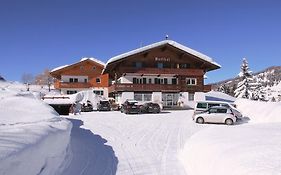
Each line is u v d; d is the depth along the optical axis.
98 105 40.19
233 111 27.28
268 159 7.93
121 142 16.20
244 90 58.78
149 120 27.05
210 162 9.43
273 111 27.02
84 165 10.57
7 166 5.57
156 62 48.41
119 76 50.34
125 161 11.88
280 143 10.27
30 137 7.77
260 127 17.58
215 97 55.41
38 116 12.74
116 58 45.50
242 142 10.95
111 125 23.12
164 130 21.22
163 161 11.97
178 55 49.06
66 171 9.21
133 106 33.66
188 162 11.43
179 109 45.25
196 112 28.33
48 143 8.41
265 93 61.09
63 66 61.75
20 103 14.48
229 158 8.74
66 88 59.59
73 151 12.17
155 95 46.78
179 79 48.22
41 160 7.53
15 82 84.06
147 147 14.97
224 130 15.88
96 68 62.06
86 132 18.89
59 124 11.71
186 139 17.55
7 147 6.27
